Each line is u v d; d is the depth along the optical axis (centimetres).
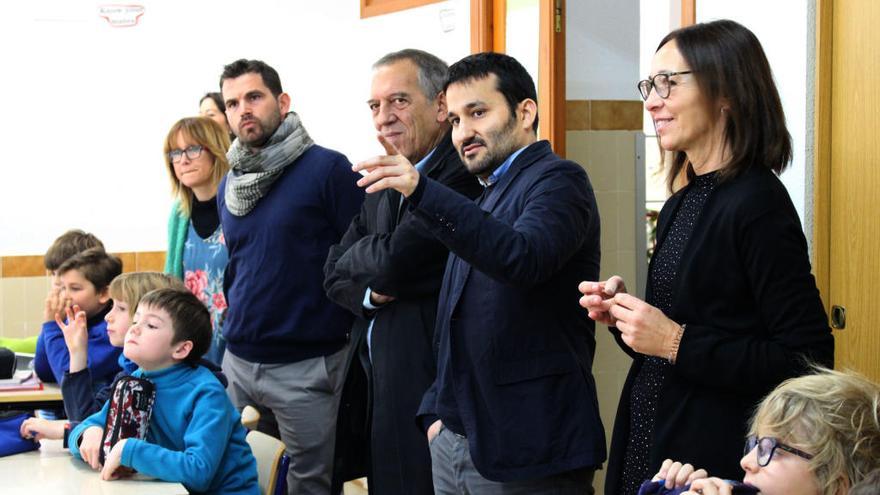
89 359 348
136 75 610
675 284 199
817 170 270
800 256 188
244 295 351
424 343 280
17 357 449
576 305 237
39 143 597
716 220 193
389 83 296
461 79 246
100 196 609
